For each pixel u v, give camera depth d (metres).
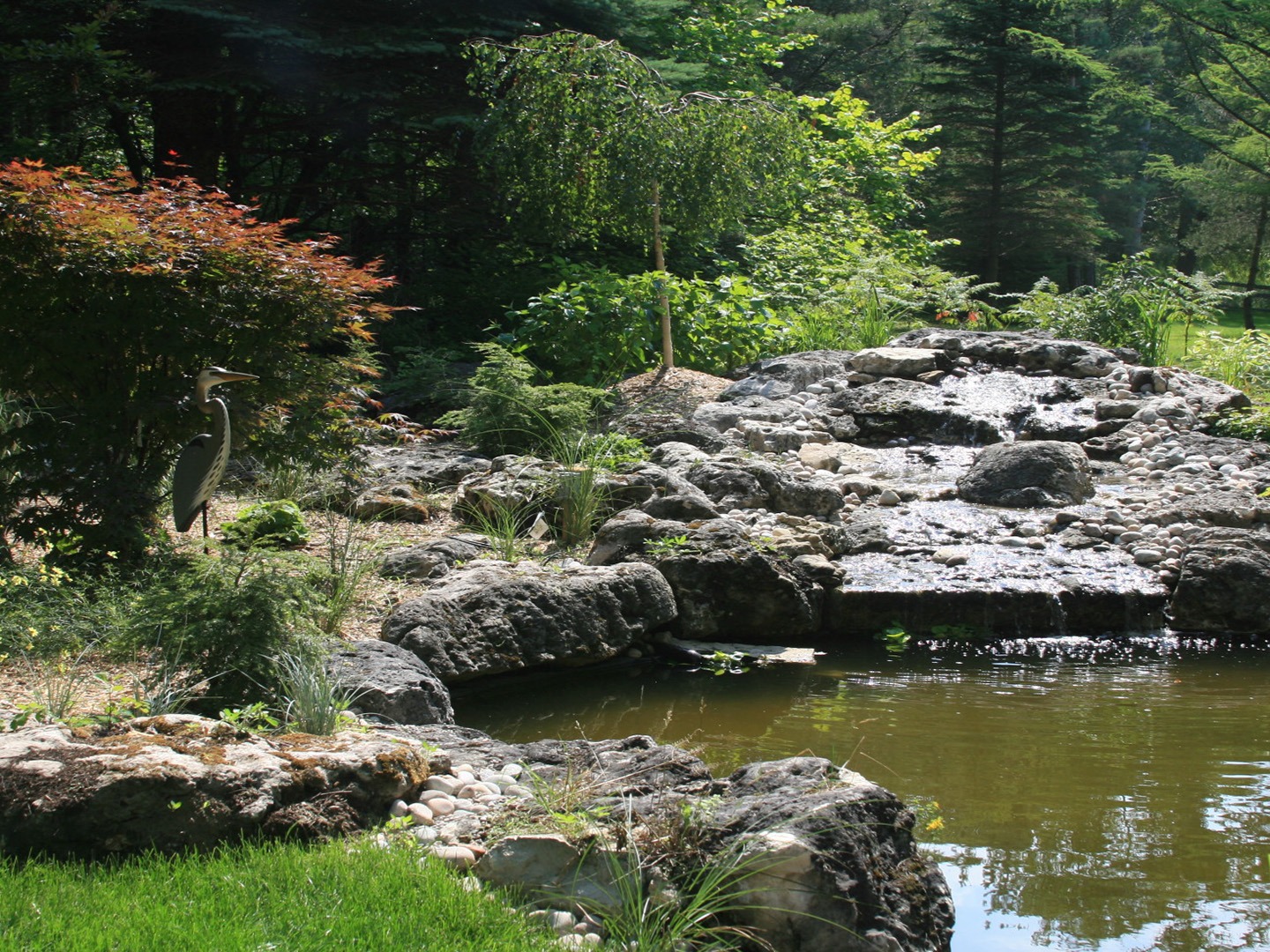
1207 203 34.31
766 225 19.92
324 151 19.19
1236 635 8.26
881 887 3.73
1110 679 7.28
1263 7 28.39
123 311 6.79
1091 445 11.51
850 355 14.00
